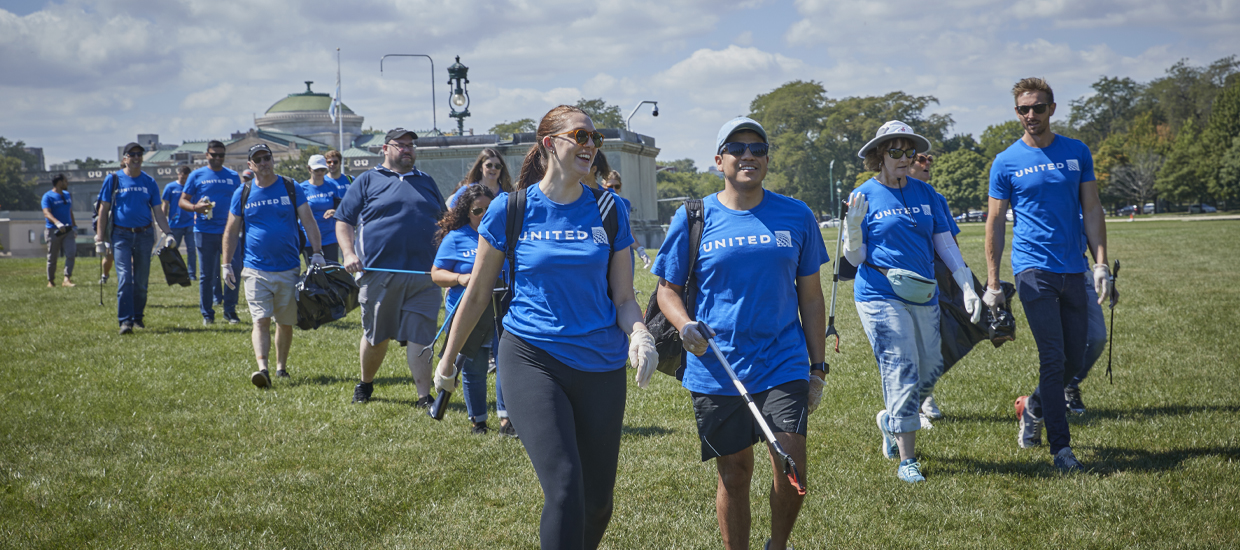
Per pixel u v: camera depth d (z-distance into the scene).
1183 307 10.93
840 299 12.75
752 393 3.54
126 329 9.70
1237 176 87.44
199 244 10.60
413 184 6.63
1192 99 114.38
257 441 5.53
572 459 3.06
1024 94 5.14
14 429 5.68
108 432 5.65
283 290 7.26
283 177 7.29
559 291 3.25
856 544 3.90
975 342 5.44
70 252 15.33
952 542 3.90
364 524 4.18
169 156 130.38
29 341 9.12
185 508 4.35
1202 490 4.41
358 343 9.34
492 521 4.21
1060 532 3.97
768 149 3.62
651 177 26.36
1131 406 6.18
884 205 4.97
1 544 3.86
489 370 7.54
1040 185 5.11
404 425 5.91
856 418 6.04
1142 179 100.44
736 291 3.58
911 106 113.19
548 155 3.32
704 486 4.64
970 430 5.72
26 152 152.12
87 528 4.07
